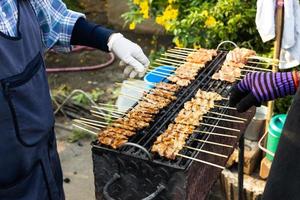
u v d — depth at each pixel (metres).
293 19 2.98
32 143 1.70
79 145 4.02
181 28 3.79
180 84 2.44
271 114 3.17
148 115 2.14
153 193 1.75
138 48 1.99
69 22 1.94
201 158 1.90
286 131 1.44
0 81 1.55
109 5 6.38
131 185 1.87
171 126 2.05
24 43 1.66
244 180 3.15
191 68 2.60
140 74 2.05
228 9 3.67
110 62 5.41
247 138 3.34
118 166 1.86
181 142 1.89
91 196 3.41
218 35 3.73
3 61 1.55
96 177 1.96
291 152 1.43
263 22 2.99
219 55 2.85
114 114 2.35
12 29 1.62
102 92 4.73
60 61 5.52
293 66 3.17
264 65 3.23
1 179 1.65
